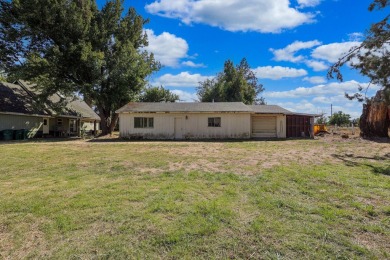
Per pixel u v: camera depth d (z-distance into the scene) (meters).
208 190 5.10
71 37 20.42
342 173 6.67
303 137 22.56
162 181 5.88
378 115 20.66
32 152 11.38
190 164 8.23
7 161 8.82
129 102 23.81
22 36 20.03
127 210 4.01
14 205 4.25
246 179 6.03
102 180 6.02
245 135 21.28
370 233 3.27
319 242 3.03
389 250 2.86
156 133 21.20
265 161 8.81
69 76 21.36
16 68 19.98
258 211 3.96
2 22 19.64
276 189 5.15
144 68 22.95
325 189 5.14
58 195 4.79
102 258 2.74
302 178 6.04
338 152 11.52
